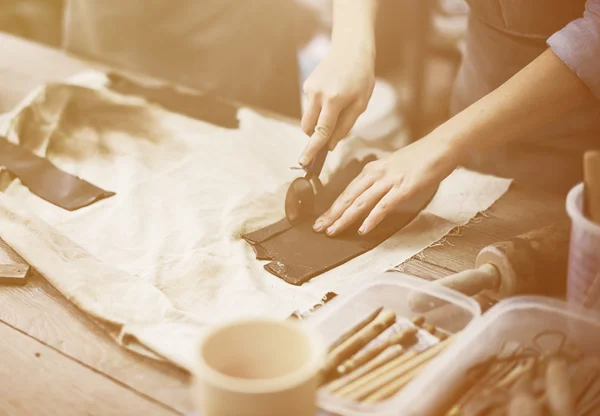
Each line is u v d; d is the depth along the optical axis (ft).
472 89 5.12
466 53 5.16
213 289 3.51
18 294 3.46
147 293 3.36
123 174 4.58
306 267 3.65
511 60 4.66
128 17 7.14
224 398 2.04
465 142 3.79
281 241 3.89
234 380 2.05
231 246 3.86
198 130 5.16
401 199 3.80
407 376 2.68
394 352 2.80
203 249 3.82
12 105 5.57
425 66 10.17
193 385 2.87
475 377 2.63
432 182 3.81
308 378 2.08
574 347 2.83
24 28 9.79
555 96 3.70
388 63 12.10
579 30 3.59
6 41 6.68
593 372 2.67
